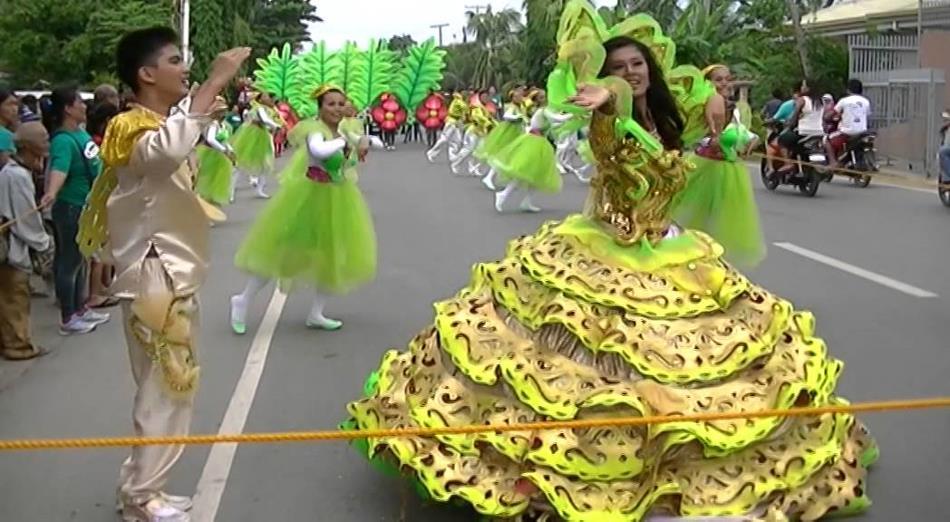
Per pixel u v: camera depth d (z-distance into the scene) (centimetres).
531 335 436
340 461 525
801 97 1819
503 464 410
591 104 426
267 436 338
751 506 400
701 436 393
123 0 3578
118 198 416
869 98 2264
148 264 416
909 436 551
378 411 456
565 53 451
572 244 451
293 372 690
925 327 794
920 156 2072
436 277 1016
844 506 429
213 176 1427
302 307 878
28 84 3541
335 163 758
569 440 399
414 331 799
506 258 479
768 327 440
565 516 383
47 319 864
